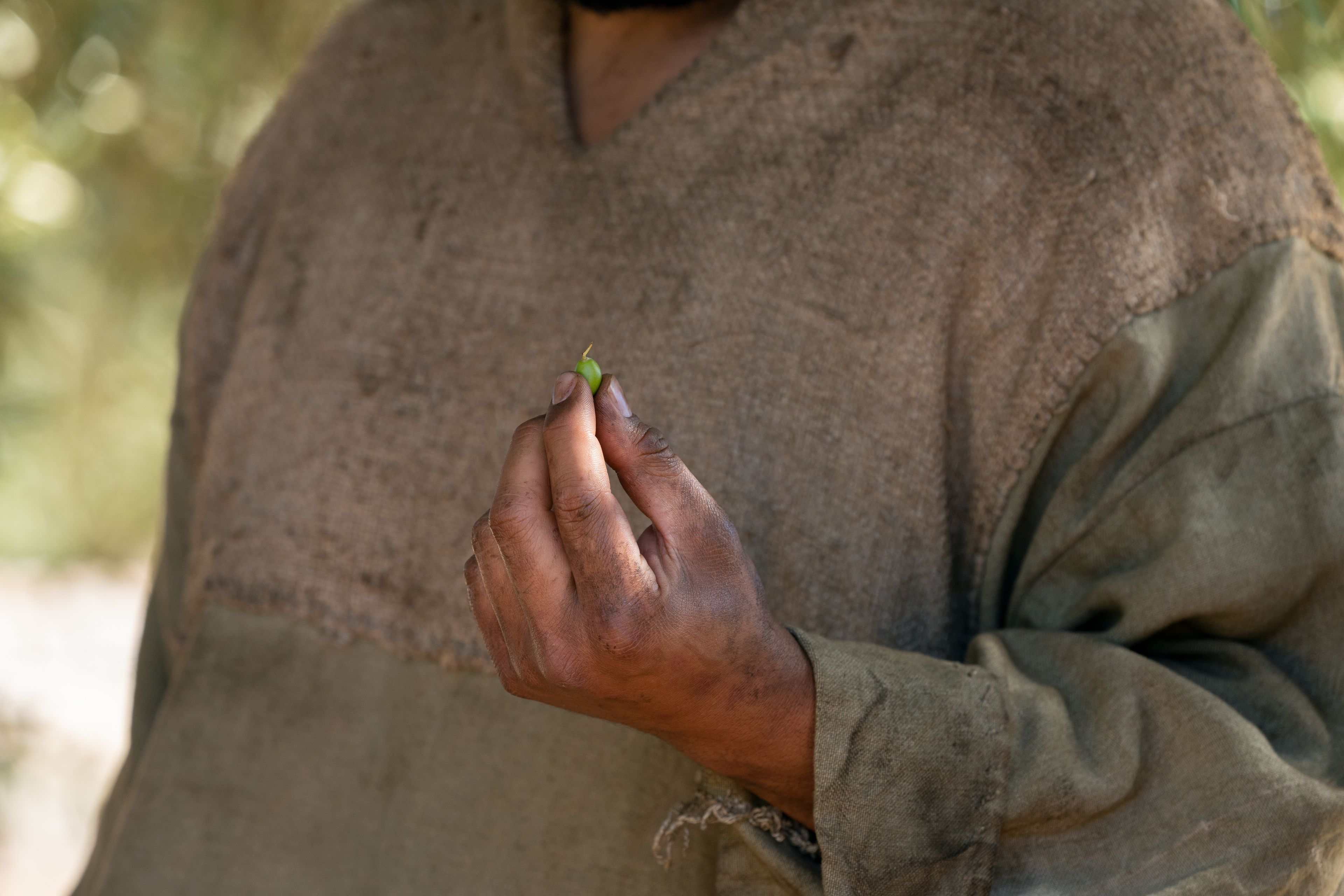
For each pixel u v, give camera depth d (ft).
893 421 3.79
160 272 11.24
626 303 3.84
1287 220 3.70
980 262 3.77
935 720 3.48
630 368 3.82
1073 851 3.52
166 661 4.42
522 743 3.81
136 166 10.48
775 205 3.80
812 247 3.79
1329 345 3.68
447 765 3.84
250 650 4.00
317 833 3.89
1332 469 3.60
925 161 3.78
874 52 3.83
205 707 4.00
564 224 3.91
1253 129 3.73
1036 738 3.54
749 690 3.38
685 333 3.80
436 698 3.87
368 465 3.98
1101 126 3.74
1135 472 3.68
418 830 3.84
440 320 3.98
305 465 4.03
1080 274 3.73
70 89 9.77
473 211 4.00
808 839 3.59
